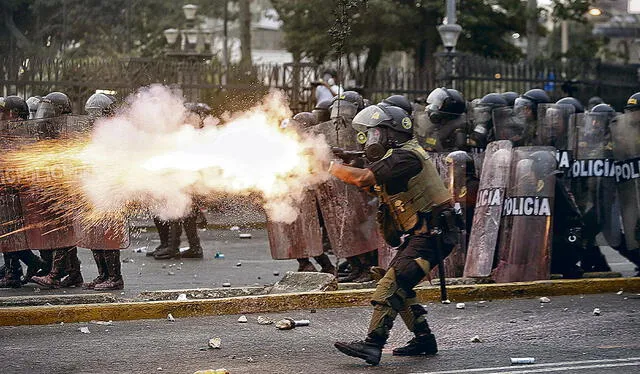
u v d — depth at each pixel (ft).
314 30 117.19
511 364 30.30
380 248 44.11
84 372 29.43
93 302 39.34
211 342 32.65
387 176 30.07
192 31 98.07
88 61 79.25
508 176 43.96
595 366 29.96
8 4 119.24
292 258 44.14
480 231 43.91
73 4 124.67
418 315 31.40
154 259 55.67
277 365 30.22
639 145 44.98
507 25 121.90
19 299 38.86
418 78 82.12
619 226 46.42
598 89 93.91
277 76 78.13
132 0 128.57
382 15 111.04
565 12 117.08
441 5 112.27
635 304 40.47
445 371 29.45
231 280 47.50
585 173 46.19
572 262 44.83
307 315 38.09
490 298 41.55
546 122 46.32
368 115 30.50
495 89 87.92
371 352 29.86
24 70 75.92
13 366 30.07
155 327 35.96
